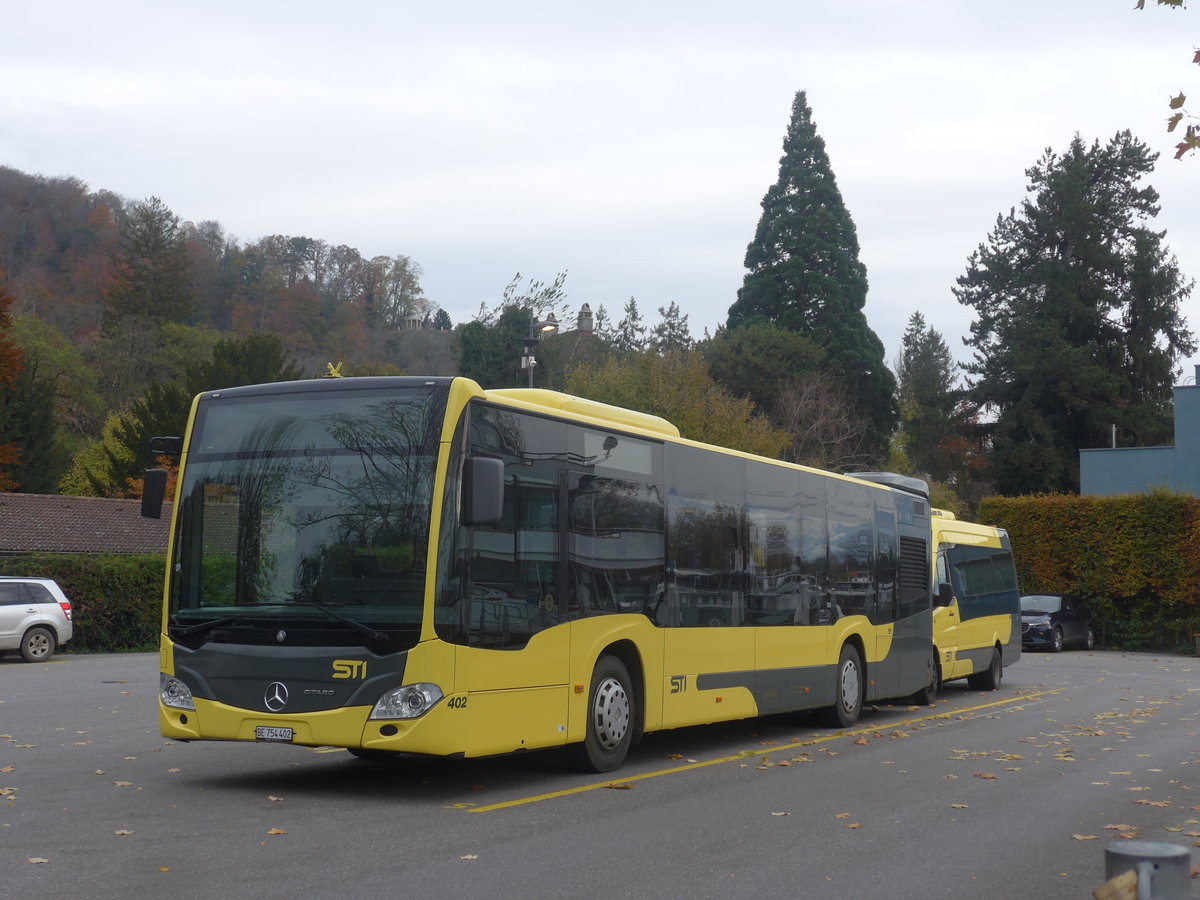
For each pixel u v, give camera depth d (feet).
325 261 360.28
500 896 22.93
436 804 32.78
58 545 144.25
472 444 33.60
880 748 47.42
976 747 48.01
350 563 32.65
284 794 34.06
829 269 222.07
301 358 314.55
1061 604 131.44
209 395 35.58
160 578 116.78
